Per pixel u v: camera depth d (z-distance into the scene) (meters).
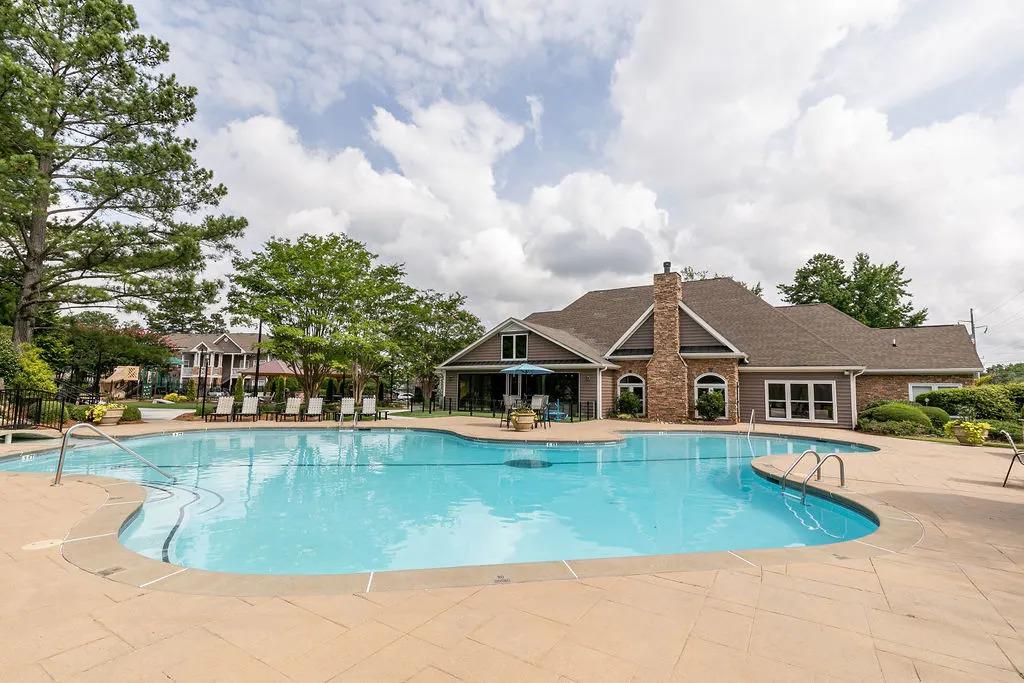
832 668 2.66
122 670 2.54
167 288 18.39
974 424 14.61
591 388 24.12
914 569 4.26
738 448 15.20
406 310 30.00
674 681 2.51
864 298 36.28
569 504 8.47
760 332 24.05
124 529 5.65
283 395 32.28
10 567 4.02
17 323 17.02
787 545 6.44
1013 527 5.63
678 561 4.38
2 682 2.41
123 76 17.28
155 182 17.55
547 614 3.30
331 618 3.19
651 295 30.27
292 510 7.74
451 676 2.53
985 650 2.89
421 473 10.88
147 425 16.56
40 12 16.47
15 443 12.34
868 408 20.33
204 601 3.42
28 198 15.26
